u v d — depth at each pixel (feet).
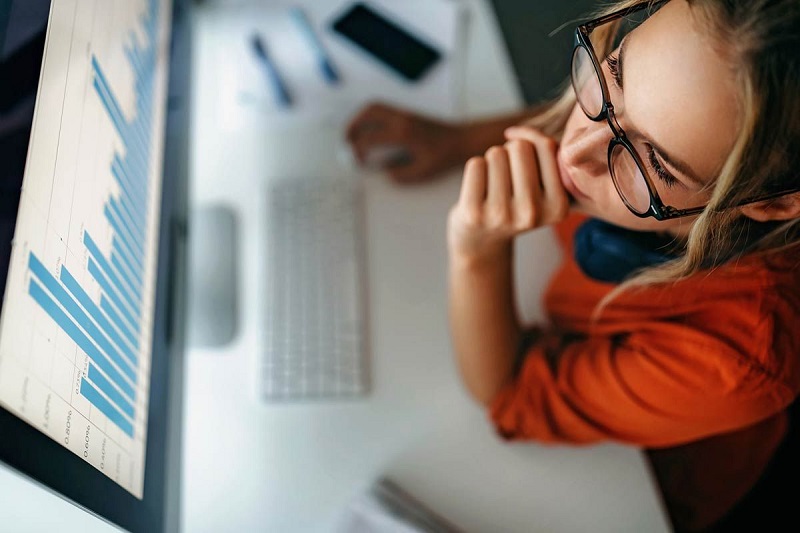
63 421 1.18
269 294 2.39
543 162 1.64
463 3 2.99
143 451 1.59
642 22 1.22
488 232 1.77
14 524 1.75
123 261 1.57
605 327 1.96
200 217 2.54
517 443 2.15
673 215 1.28
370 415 2.21
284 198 2.56
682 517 2.00
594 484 2.07
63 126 1.28
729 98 1.09
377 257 2.48
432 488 2.09
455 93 2.79
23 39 1.17
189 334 2.32
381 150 2.58
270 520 2.05
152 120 1.92
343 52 2.88
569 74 1.54
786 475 1.68
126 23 1.74
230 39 2.92
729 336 1.60
